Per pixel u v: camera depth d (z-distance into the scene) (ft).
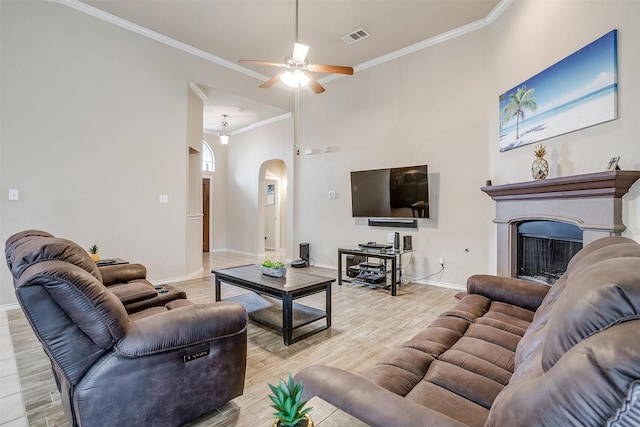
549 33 9.41
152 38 14.15
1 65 10.64
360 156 17.56
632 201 7.04
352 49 15.53
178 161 15.12
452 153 14.08
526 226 10.57
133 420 4.45
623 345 1.68
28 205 11.17
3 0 10.66
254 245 25.29
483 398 3.66
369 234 17.29
